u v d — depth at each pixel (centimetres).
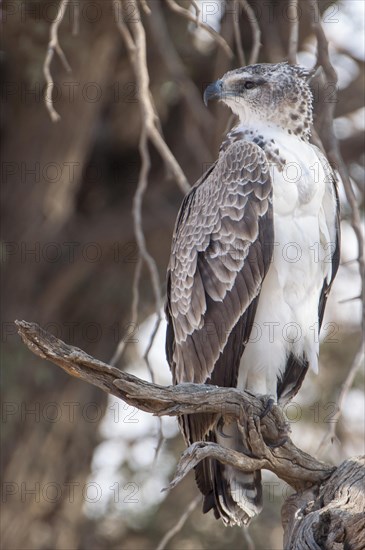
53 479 1881
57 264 1814
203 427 860
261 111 958
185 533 1842
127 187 1895
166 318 991
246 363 926
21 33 1522
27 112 1706
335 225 947
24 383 1767
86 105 1633
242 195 923
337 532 743
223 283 924
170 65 1401
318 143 970
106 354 1911
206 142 1789
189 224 961
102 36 1537
